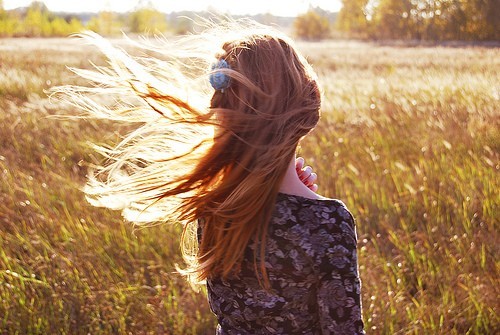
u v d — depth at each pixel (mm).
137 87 1668
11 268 4008
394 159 6469
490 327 3408
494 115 7816
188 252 1812
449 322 3430
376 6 69812
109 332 3424
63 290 3717
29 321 3451
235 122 1448
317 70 20219
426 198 4992
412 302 3734
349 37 74875
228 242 1483
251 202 1445
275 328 1512
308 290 1479
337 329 1434
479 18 56125
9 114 9430
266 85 1459
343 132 8055
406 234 4480
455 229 4574
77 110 8805
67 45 41125
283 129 1458
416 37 62562
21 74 15078
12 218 4902
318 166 6211
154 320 3510
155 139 1668
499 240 4344
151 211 1686
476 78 11883
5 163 6602
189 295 3740
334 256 1441
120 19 82688
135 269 4090
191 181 1508
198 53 1653
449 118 7926
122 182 1651
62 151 7371
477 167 5691
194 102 1663
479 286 3701
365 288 3750
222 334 1608
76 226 4590
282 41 1522
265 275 1464
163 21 83125
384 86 12375
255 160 1451
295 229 1453
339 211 1476
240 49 1493
